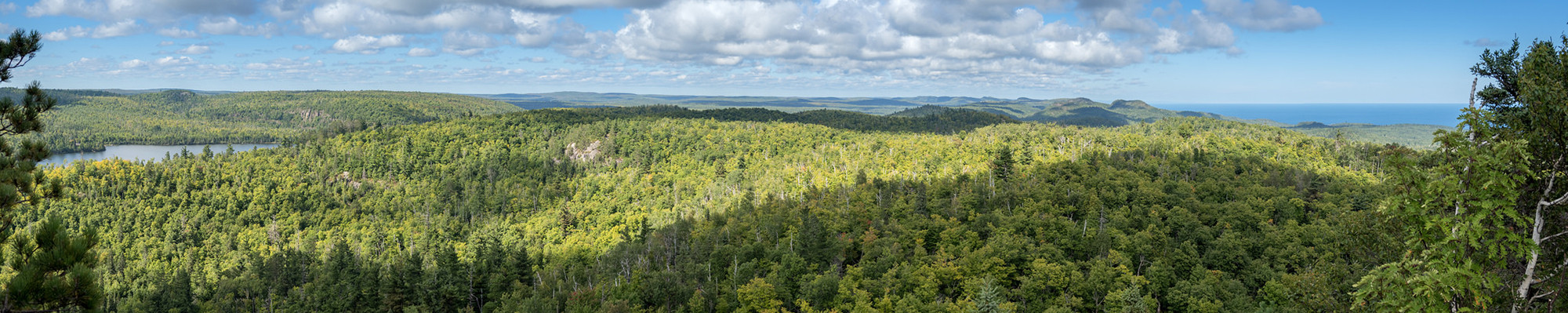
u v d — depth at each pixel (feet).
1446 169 85.15
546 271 445.37
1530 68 84.02
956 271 309.83
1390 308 88.63
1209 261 332.39
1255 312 263.70
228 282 476.95
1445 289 82.58
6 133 78.59
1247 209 409.08
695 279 351.05
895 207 455.63
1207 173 561.84
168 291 459.32
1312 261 308.19
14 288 65.72
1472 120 85.87
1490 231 86.38
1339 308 109.50
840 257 371.56
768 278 328.08
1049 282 289.33
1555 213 84.07
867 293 287.89
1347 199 452.76
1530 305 87.10
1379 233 103.40
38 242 72.23
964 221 425.28
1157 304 282.15
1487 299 82.17
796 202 553.64
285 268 474.90
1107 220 403.95
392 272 365.40
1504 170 82.69
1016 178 530.27
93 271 73.61
